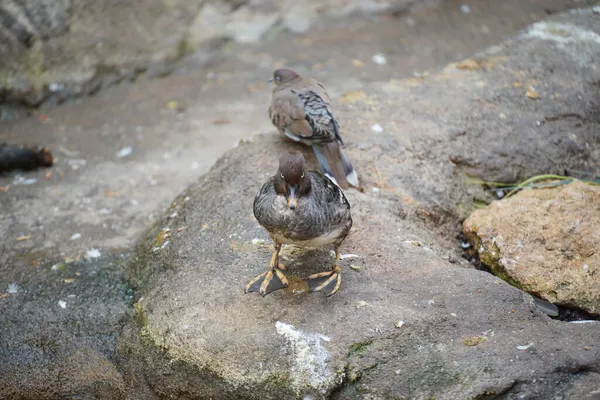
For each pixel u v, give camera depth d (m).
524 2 16.09
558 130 10.02
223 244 7.48
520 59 11.35
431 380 5.72
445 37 15.20
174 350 6.41
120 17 14.66
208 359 6.18
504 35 14.90
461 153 9.38
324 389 5.84
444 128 9.64
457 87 10.67
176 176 11.00
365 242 7.34
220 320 6.45
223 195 8.30
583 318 7.10
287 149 9.05
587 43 11.72
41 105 13.55
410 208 8.34
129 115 13.24
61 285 8.13
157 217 9.77
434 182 8.87
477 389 5.55
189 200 8.53
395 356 5.93
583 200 7.89
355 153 9.01
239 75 14.62
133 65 14.49
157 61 14.72
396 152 9.11
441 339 6.04
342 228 6.32
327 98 8.92
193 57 15.02
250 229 7.60
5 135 12.62
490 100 10.34
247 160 8.88
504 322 6.20
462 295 6.51
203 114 13.17
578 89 10.65
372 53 14.89
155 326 6.75
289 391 5.89
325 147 8.45
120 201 10.31
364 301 6.45
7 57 13.59
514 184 9.42
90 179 11.01
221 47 15.34
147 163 11.49
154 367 6.56
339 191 6.50
